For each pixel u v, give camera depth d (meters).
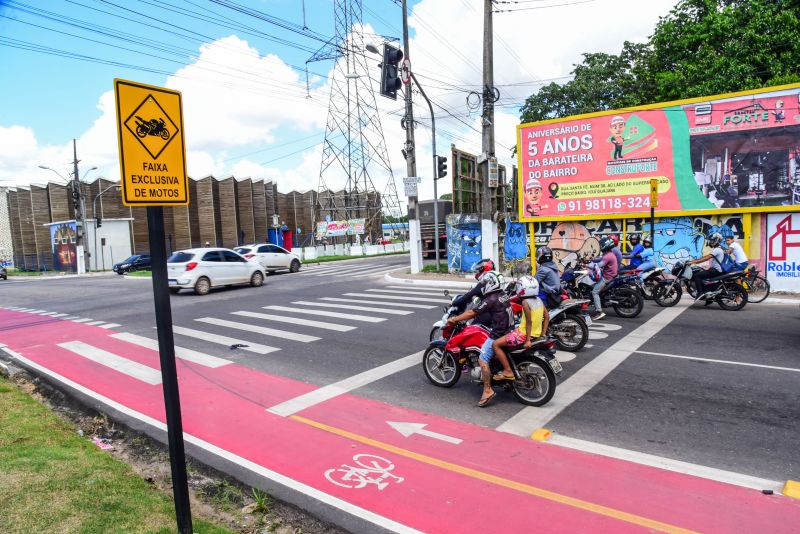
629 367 7.71
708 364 7.68
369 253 50.47
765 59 21.16
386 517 4.10
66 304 17.59
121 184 3.09
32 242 55.81
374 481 4.68
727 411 5.92
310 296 16.83
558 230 17.56
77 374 8.43
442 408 6.45
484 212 19.66
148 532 3.62
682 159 15.18
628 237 16.36
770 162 13.97
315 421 6.13
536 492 4.36
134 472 4.77
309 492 4.55
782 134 13.75
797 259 13.74
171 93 3.36
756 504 4.04
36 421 5.94
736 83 21.03
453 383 7.13
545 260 8.94
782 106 13.70
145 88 3.21
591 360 8.15
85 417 6.66
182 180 3.43
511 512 4.07
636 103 27.62
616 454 5.01
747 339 9.00
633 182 16.00
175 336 11.10
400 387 7.28
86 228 43.75
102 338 11.20
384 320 11.99
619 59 30.30
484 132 19.38
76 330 12.29
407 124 22.38
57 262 49.16
